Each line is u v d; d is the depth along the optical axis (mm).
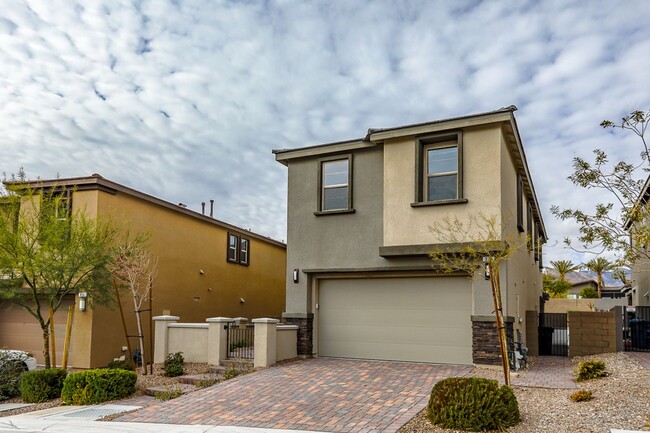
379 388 10422
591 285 51125
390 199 13938
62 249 13234
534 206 20625
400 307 14141
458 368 12516
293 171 15812
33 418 9820
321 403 9523
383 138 14102
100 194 15453
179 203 20781
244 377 12008
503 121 12789
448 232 13070
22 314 16531
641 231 8062
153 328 17297
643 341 15617
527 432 7297
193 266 19828
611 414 7711
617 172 8508
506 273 12836
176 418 9195
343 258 14680
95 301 14102
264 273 25469
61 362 15516
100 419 9508
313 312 15141
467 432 7469
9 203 13539
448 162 13656
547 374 11953
